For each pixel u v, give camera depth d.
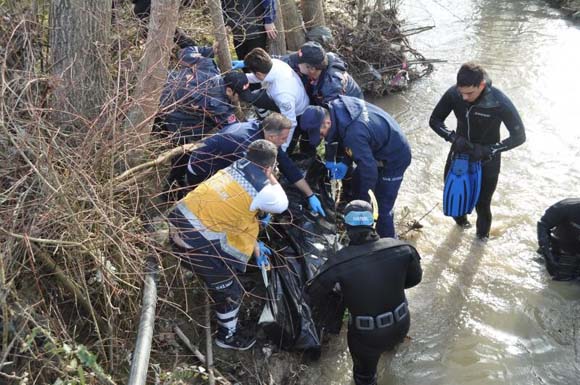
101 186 3.25
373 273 3.28
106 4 3.94
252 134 3.85
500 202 5.43
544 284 4.55
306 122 3.91
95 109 3.85
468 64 4.06
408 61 7.69
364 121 3.97
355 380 3.72
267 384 3.66
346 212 3.37
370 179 3.98
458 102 4.40
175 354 3.59
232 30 5.87
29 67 3.39
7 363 2.60
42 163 3.02
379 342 3.40
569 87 7.22
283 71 4.37
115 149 3.27
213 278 3.49
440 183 5.76
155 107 3.89
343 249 3.38
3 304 2.68
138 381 2.75
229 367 3.71
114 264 3.38
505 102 4.23
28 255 3.05
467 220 5.23
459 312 4.36
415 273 3.47
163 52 4.00
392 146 4.15
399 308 3.40
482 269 4.73
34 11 3.79
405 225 5.18
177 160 4.05
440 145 6.32
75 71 3.88
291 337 3.77
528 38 8.67
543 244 4.45
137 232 3.47
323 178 4.71
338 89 4.46
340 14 8.10
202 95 4.28
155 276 3.45
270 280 3.89
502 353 4.01
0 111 2.88
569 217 4.31
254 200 3.33
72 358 2.87
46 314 3.06
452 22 9.40
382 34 7.76
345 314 4.21
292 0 6.77
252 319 3.98
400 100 7.28
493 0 10.29
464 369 3.91
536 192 5.52
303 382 3.80
